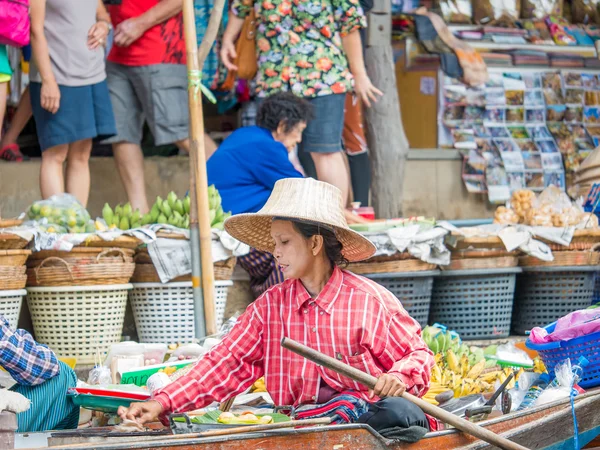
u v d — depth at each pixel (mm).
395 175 12703
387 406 5543
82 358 8617
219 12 9203
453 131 14414
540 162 14523
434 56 14617
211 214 9047
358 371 5223
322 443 5242
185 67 10820
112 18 10984
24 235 8133
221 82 12086
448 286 10250
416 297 9836
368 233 9500
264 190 9812
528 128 14852
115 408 6418
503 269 10180
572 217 10430
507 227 10195
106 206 9297
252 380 6027
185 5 8828
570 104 15156
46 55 9305
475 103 14672
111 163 11875
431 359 5688
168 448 4840
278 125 9750
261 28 10414
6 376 6504
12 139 11477
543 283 10570
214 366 5875
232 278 9922
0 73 8922
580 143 14961
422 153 13844
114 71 10711
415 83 14625
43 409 6332
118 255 8719
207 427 5348
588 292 10602
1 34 8641
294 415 5625
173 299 9023
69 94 9594
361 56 10789
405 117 14711
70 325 8586
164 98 10625
